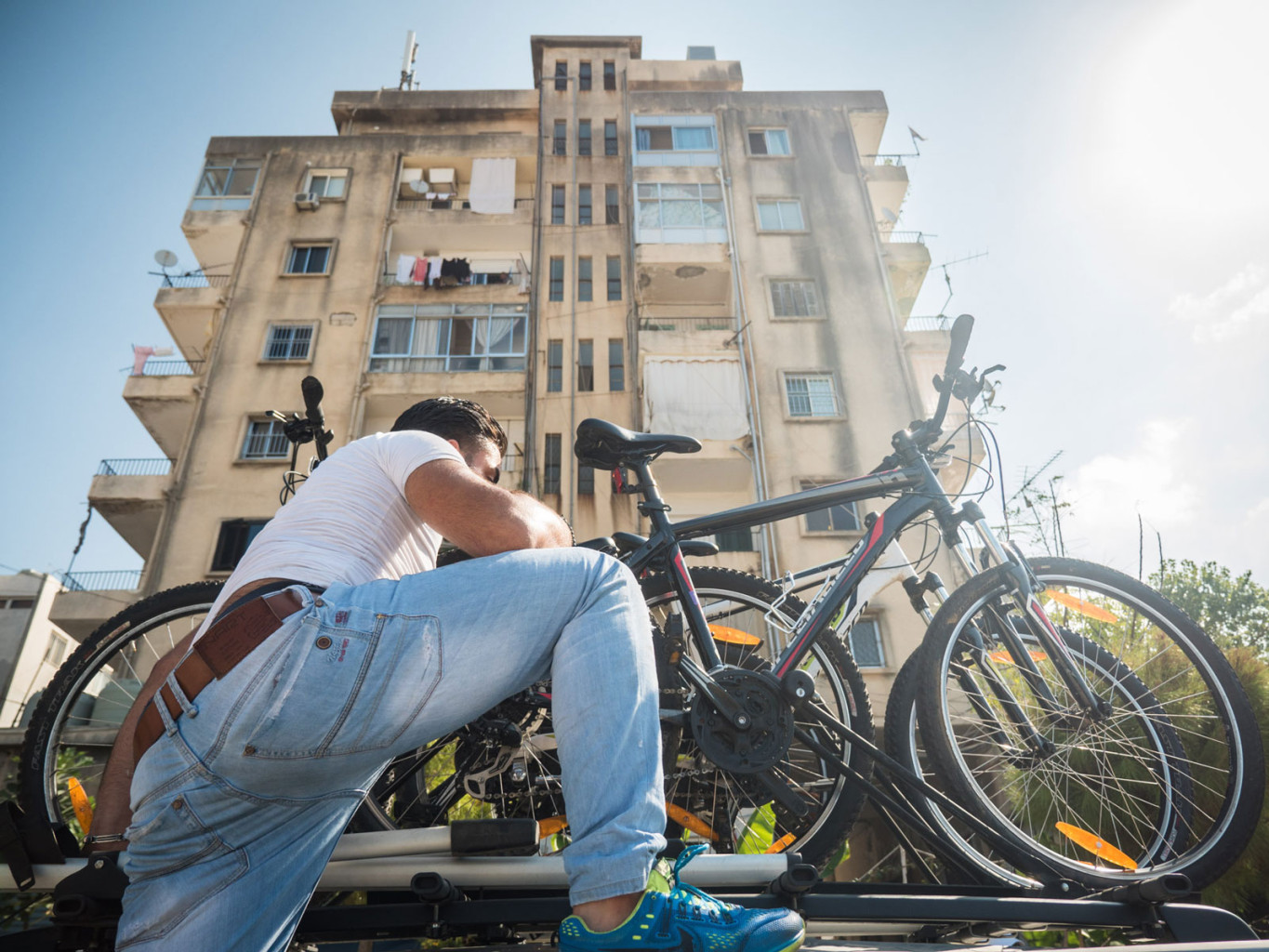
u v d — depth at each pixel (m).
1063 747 1.94
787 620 2.15
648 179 20.78
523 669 1.10
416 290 19.61
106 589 15.26
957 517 2.15
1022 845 1.74
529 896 1.52
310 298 19.39
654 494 2.16
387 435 1.29
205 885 0.99
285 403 17.80
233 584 1.11
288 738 0.95
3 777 9.98
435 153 22.31
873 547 2.13
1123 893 1.48
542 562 1.12
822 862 1.89
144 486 16.31
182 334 19.98
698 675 1.86
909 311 21.22
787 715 1.86
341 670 0.97
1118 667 1.95
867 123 22.28
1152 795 1.88
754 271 19.25
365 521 1.18
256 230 20.45
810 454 16.64
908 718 1.94
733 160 21.23
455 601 1.05
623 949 0.96
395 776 1.90
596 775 1.01
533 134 24.61
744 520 2.15
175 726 0.97
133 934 0.98
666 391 17.41
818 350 17.98
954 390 2.25
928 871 1.80
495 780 1.95
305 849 1.08
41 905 2.23
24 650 17.98
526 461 17.67
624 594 1.16
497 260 21.56
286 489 2.02
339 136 23.44
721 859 1.49
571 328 19.77
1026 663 1.96
